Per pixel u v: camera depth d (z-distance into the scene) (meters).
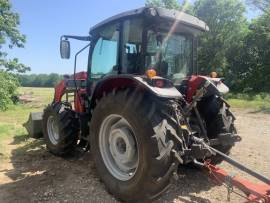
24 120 10.86
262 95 21.58
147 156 3.55
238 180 3.57
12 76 18.75
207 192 4.25
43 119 6.15
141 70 4.25
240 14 27.97
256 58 27.30
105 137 4.35
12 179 4.77
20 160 5.69
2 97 15.21
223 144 4.39
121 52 4.57
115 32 4.70
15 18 19.97
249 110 13.94
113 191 4.06
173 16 4.23
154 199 3.64
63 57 5.57
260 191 3.29
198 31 4.83
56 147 5.75
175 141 3.60
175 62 4.70
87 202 3.97
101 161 4.31
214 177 3.85
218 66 27.39
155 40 4.38
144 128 3.58
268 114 12.46
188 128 4.01
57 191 4.29
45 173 4.98
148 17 4.10
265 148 6.67
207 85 4.06
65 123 5.52
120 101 3.87
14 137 7.50
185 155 3.77
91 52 5.31
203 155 3.82
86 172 4.97
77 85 6.03
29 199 4.09
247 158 5.91
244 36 27.94
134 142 4.03
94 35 5.23
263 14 28.52
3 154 6.01
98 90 4.43
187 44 4.86
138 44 4.30
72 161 5.58
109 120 4.23
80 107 5.63
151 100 3.79
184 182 4.55
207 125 4.68
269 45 26.88
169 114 3.75
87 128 5.36
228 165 5.31
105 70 4.95
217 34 27.59
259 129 9.00
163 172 3.49
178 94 3.71
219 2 27.33
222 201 4.00
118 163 4.20
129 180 3.83
